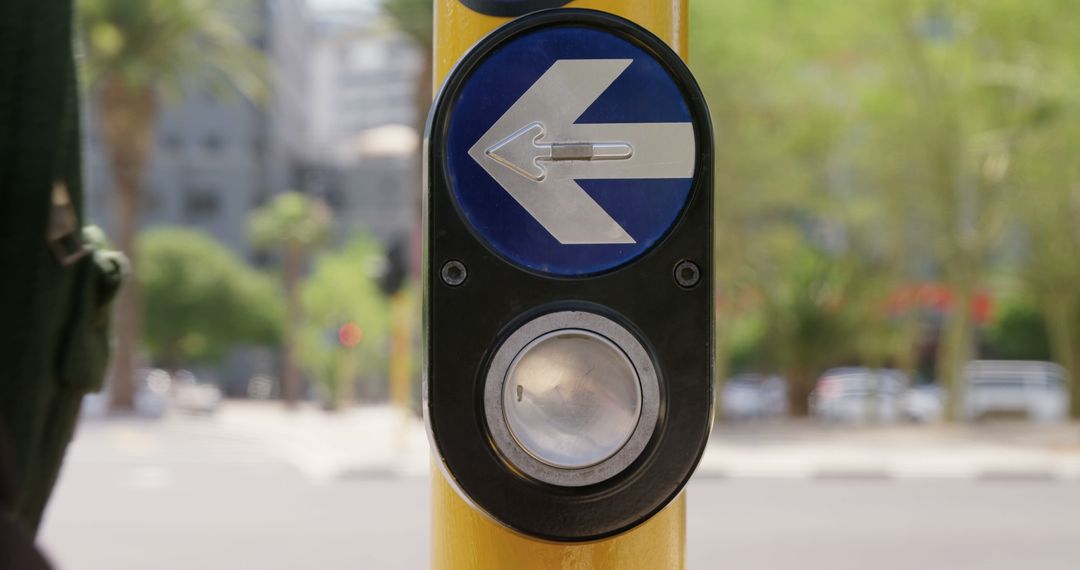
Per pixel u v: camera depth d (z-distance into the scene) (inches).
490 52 49.3
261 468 723.4
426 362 48.4
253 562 379.2
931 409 1311.5
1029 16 837.8
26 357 59.2
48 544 415.2
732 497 581.6
